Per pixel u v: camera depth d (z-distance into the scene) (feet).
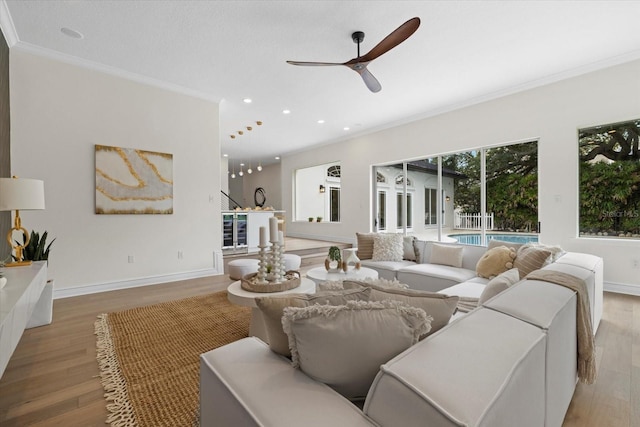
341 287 4.41
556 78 13.00
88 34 9.86
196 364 6.80
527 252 9.16
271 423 2.40
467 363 2.56
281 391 2.81
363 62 9.03
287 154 30.09
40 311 8.91
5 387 5.90
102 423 4.95
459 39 10.21
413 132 18.98
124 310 10.25
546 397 3.52
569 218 12.96
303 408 2.55
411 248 13.65
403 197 20.17
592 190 12.69
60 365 6.73
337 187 26.73
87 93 11.97
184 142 14.55
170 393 5.73
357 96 15.28
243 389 2.89
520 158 14.70
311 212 28.99
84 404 5.41
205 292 12.43
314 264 18.84
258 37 10.00
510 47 10.75
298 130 21.63
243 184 40.60
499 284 5.57
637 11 8.82
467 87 14.25
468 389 2.23
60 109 11.41
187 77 13.05
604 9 8.75
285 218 30.76
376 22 9.23
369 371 2.99
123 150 12.76
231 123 19.86
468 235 16.75
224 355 3.56
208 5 8.45
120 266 12.82
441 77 13.12
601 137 12.45
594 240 12.38
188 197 14.69
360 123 19.93
